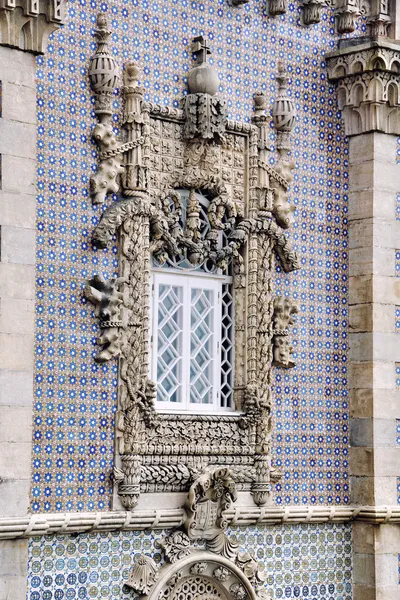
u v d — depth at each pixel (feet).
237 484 92.53
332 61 100.78
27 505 81.15
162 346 90.84
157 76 90.99
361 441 99.30
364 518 98.32
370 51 99.14
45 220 84.69
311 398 98.12
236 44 95.50
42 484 83.30
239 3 95.50
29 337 81.71
